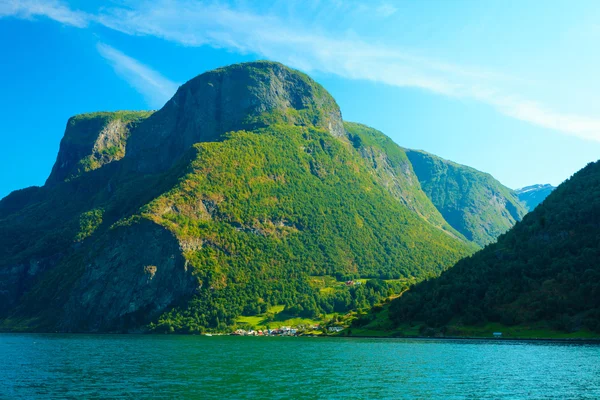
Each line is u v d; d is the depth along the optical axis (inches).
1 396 3846.0
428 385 4284.0
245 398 3752.5
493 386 4224.9
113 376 4788.4
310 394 3909.9
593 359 5782.5
